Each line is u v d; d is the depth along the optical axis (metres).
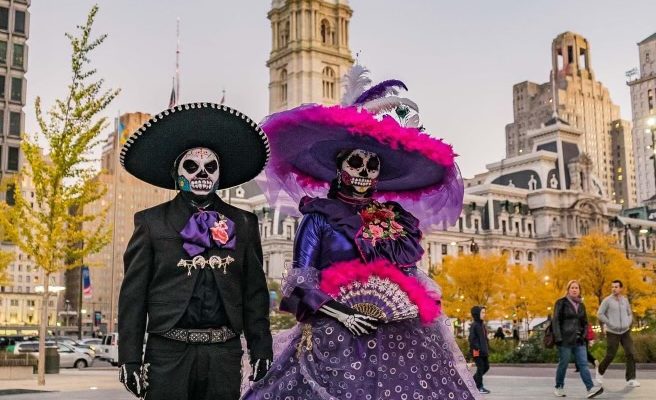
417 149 4.66
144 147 3.94
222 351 3.70
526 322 70.19
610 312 12.89
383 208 4.79
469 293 62.38
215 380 3.66
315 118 4.54
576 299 11.41
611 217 125.44
